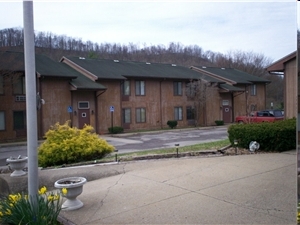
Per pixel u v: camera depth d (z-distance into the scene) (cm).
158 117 2958
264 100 3894
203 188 611
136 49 5953
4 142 2077
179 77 3050
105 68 2788
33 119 487
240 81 3534
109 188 662
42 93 2241
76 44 4881
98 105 2542
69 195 532
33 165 488
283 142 940
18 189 784
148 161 915
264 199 532
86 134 1081
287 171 697
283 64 1446
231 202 528
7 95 2161
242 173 700
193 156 960
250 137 984
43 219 448
